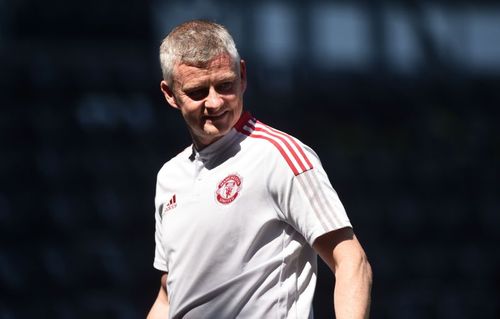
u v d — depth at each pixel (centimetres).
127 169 3950
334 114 4453
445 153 4453
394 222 4041
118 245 3606
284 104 4381
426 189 4228
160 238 941
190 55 827
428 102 4619
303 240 844
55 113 4106
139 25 4366
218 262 841
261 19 4334
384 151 4403
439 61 4669
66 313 3247
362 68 4538
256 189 832
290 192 820
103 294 3353
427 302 3603
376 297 3666
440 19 4666
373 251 3888
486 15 4716
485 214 4166
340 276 799
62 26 4297
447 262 3897
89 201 3762
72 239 3609
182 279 865
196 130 854
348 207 4066
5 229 3584
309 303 845
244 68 873
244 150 850
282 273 836
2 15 4234
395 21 4575
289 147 830
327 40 4450
